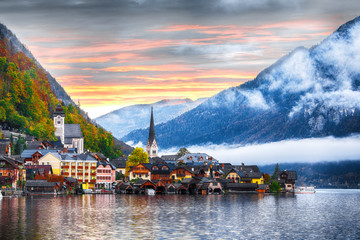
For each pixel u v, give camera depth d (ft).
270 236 384.88
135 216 486.38
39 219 453.17
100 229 405.39
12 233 383.24
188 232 395.75
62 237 371.15
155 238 369.91
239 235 386.32
